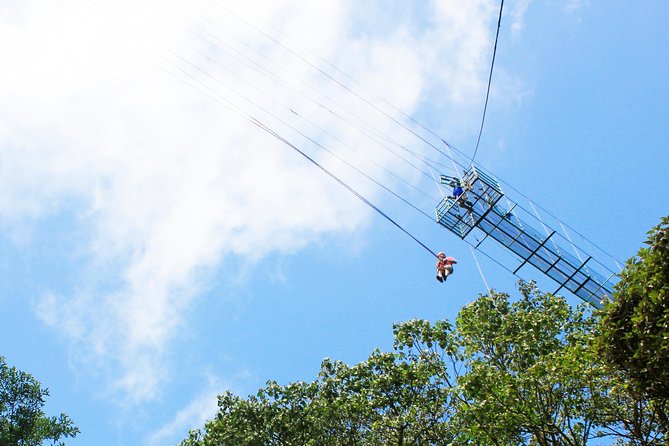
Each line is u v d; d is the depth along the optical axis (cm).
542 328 2077
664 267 1617
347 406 2252
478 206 2200
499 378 1986
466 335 2206
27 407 2609
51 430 2611
